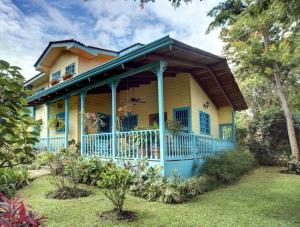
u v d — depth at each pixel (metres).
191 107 10.02
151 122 10.98
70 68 13.91
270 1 4.98
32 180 7.67
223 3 7.14
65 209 5.14
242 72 15.32
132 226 4.22
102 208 5.21
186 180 6.71
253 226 4.23
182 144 7.86
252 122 16.78
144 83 11.27
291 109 15.03
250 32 13.62
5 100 1.73
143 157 7.26
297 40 7.77
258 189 7.40
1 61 1.72
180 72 9.91
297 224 4.33
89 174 7.53
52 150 12.06
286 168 13.06
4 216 1.79
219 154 9.34
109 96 12.96
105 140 8.89
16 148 1.91
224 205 5.53
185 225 4.27
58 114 13.64
